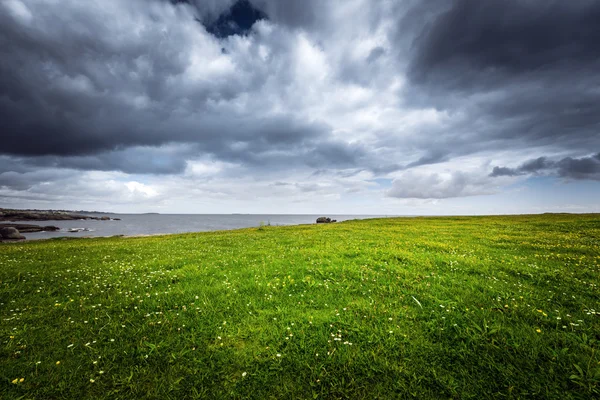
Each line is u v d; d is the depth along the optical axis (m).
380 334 5.86
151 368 4.87
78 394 4.26
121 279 10.46
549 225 32.62
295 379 4.61
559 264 12.05
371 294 8.46
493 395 4.15
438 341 5.57
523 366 4.74
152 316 7.01
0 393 4.21
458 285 9.16
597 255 14.02
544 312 6.70
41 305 7.81
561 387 4.23
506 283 9.22
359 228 34.09
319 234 26.95
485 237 22.06
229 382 4.53
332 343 5.57
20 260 14.47
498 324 6.03
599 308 7.09
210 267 12.50
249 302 7.89
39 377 4.58
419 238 21.64
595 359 4.73
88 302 8.07
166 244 22.64
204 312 7.16
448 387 4.27
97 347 5.55
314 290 8.94
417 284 9.23
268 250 17.16
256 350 5.35
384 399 4.14
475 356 5.02
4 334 5.99
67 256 16.09
